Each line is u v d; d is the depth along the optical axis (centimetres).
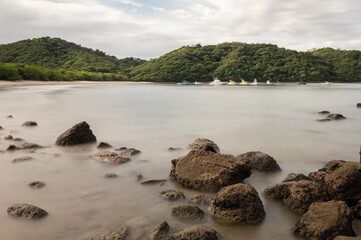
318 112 2350
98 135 1320
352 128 1605
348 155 1027
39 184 677
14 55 17788
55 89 6003
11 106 2467
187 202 602
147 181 708
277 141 1241
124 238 463
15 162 847
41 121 1691
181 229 500
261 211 548
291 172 815
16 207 542
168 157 946
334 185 612
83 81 12688
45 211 545
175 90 7450
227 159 709
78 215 542
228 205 547
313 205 516
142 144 1143
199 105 3044
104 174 766
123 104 3019
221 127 1598
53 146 1053
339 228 464
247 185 565
